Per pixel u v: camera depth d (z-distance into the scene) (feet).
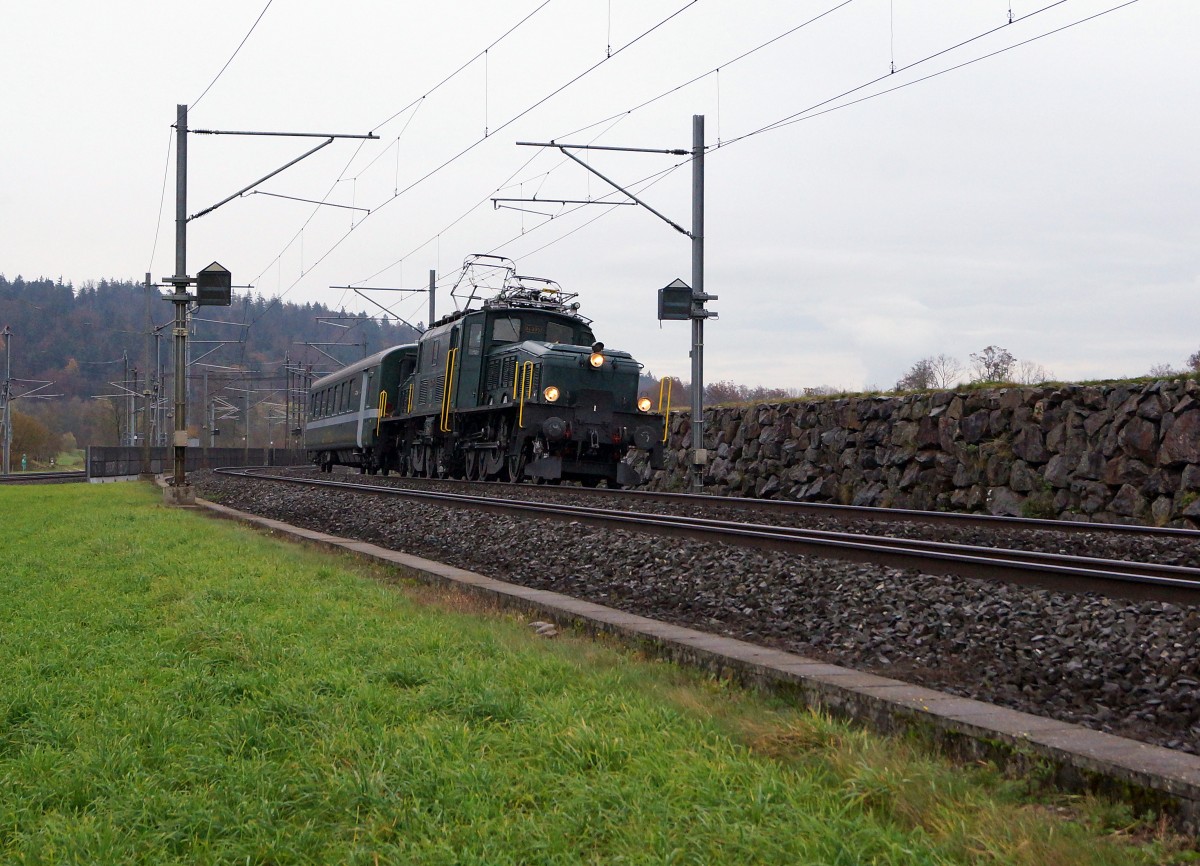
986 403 62.23
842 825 12.98
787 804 13.73
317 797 14.49
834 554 32.73
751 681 20.68
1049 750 14.73
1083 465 56.13
